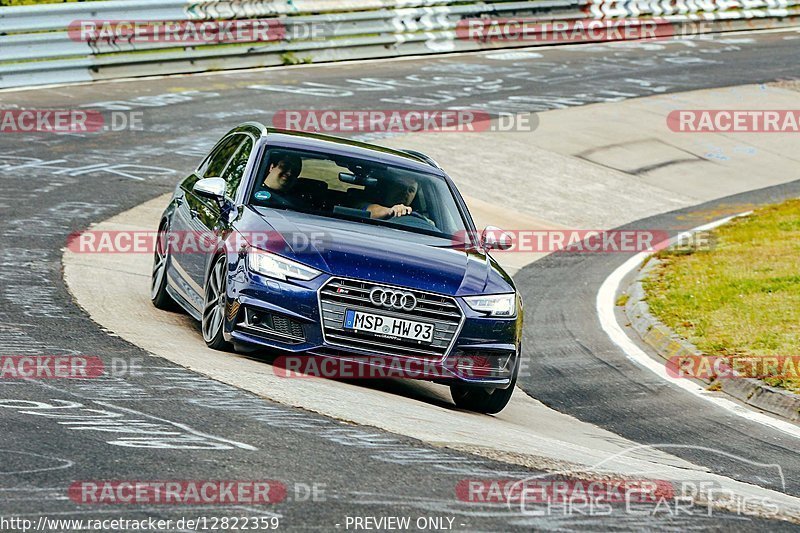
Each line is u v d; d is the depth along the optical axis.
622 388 34.88
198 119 72.38
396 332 26.66
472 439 23.08
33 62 77.81
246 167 31.14
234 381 25.00
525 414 30.22
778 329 40.53
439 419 24.98
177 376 24.78
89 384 23.27
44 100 73.56
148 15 83.75
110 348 27.17
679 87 100.94
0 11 75.00
